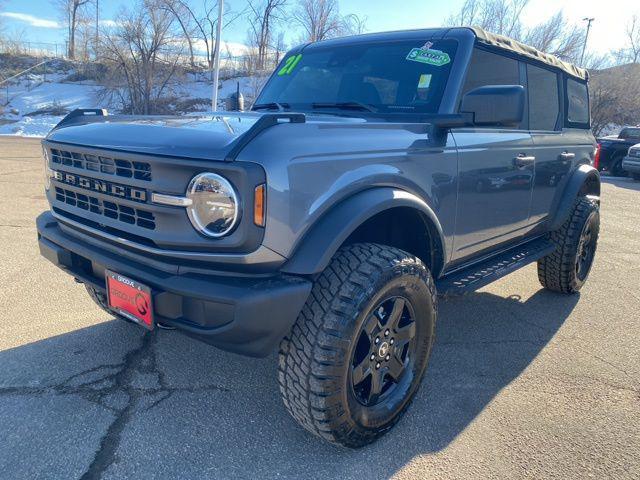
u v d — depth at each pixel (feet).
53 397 9.43
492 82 11.74
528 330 13.56
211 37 134.21
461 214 10.41
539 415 9.61
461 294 10.33
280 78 13.44
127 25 111.04
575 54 104.78
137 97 113.80
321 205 7.38
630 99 111.96
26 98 119.55
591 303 15.78
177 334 12.09
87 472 7.63
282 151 7.02
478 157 10.65
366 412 8.18
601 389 10.62
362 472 7.92
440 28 11.74
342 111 11.30
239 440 8.52
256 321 6.87
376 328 8.19
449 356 11.89
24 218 22.81
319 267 7.16
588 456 8.49
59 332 11.95
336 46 12.94
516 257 13.10
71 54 159.43
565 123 15.37
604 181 54.19
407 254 8.38
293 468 7.94
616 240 24.98
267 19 125.39
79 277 8.91
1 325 12.20
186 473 7.72
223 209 6.82
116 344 11.48
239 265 7.06
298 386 7.55
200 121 8.79
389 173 8.32
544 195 13.76
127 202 7.68
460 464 8.19
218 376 10.44
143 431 8.63
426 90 10.78
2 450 7.99
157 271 7.57
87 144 8.32
